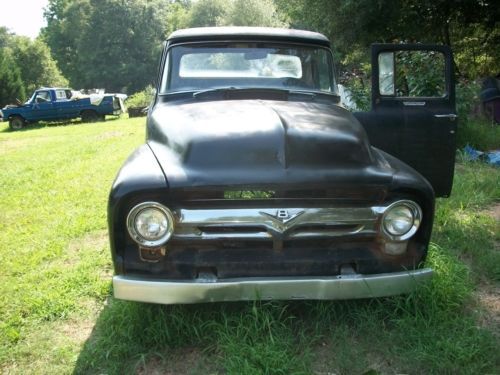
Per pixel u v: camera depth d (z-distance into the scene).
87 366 2.93
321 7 12.25
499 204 5.68
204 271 2.95
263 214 2.84
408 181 2.97
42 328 3.39
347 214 2.92
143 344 3.07
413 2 11.56
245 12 41.94
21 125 22.77
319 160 2.94
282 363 2.75
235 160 2.90
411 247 3.15
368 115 3.94
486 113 10.89
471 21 12.50
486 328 3.18
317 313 3.25
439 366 2.77
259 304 3.12
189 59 4.30
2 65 38.09
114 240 2.89
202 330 3.09
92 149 11.37
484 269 3.96
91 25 61.34
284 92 4.15
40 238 5.07
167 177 2.82
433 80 7.02
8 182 7.86
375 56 3.95
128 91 62.53
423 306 3.19
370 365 2.87
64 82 56.91
